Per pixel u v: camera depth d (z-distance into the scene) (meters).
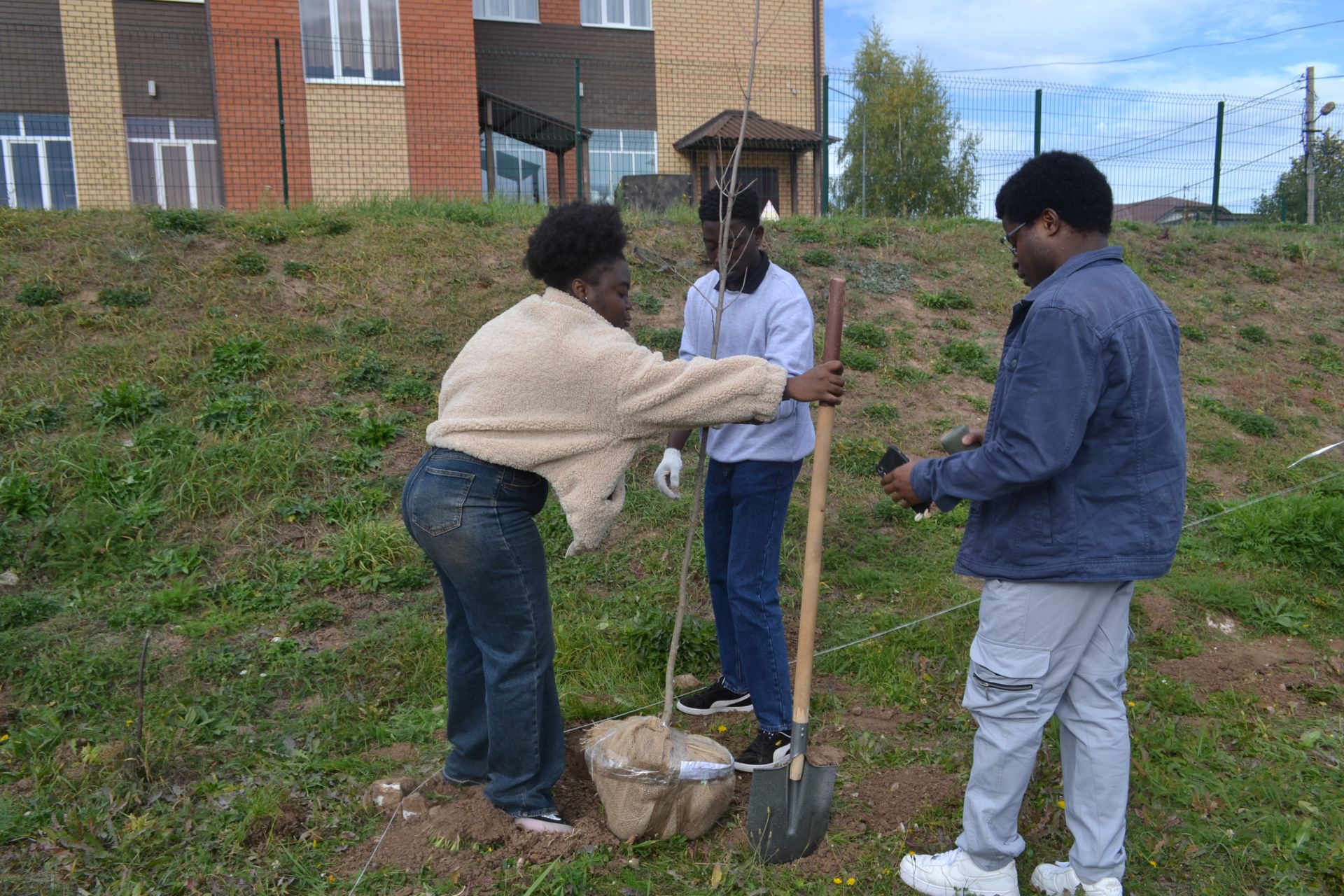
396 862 2.56
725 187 3.14
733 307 3.22
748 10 17.84
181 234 7.49
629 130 17.62
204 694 3.48
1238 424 7.09
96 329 6.27
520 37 16.98
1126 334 2.06
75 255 6.99
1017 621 2.20
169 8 14.69
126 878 2.46
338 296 6.93
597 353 2.39
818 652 3.98
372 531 4.65
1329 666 3.95
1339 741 3.25
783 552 4.95
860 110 22.88
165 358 5.99
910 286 8.53
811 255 8.69
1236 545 5.27
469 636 2.77
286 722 3.32
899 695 3.58
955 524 5.40
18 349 5.97
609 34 17.41
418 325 6.73
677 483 3.14
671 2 17.59
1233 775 3.03
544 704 2.63
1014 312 2.22
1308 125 18.44
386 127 14.70
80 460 5.08
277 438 5.40
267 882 2.48
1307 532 5.15
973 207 19.56
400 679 3.67
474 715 2.83
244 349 6.11
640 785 2.56
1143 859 2.58
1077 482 2.12
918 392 6.90
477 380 2.45
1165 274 9.90
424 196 9.59
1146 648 4.11
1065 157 2.23
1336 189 21.58
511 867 2.52
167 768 2.97
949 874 2.39
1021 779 2.26
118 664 3.62
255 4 13.94
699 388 2.37
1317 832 2.67
